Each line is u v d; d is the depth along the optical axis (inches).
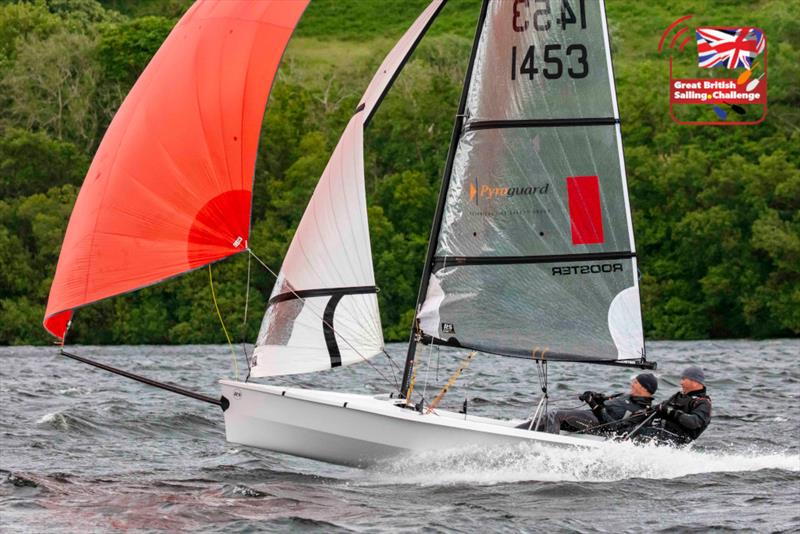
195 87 1672.0
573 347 1791.3
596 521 1478.8
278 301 1733.5
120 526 1439.5
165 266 1637.6
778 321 7785.4
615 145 1792.6
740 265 7849.4
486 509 1540.4
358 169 1733.5
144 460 2026.3
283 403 1713.8
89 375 4178.2
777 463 1883.6
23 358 5689.0
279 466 1956.2
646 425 1797.5
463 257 1788.9
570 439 1739.7
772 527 1441.9
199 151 1656.0
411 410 1739.7
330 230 1734.7
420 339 1804.9
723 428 2490.2
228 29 1690.5
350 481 1777.8
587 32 1784.0
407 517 1489.9
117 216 1643.7
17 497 1621.6
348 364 1724.9
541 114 1787.6
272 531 1411.2
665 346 6815.9
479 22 1791.3
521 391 3302.2
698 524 1459.2
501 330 1784.0
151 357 5807.1
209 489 1699.1
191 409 2807.6
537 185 1790.1
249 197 1657.2
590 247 1793.8
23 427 2399.1
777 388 3422.7
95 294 1635.1
